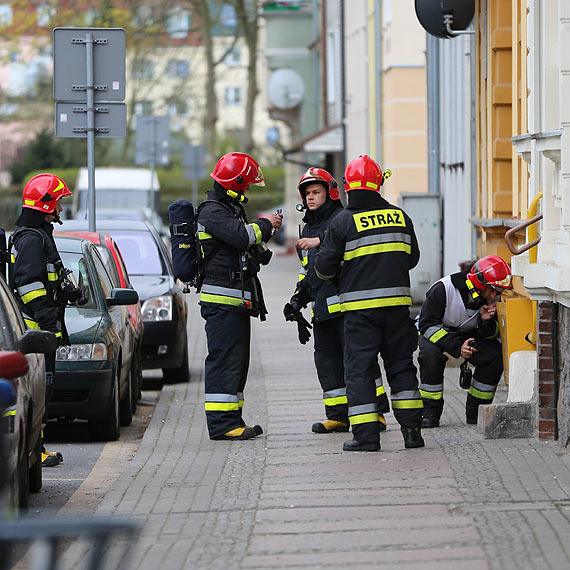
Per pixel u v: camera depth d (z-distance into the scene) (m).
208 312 21.05
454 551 13.07
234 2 103.81
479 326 21.28
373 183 19.20
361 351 19.16
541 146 19.12
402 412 19.25
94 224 29.42
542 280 18.92
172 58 111.62
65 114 28.91
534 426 19.69
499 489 16.00
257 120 190.25
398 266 19.14
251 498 16.12
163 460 19.36
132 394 26.08
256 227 20.66
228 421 21.11
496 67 28.75
